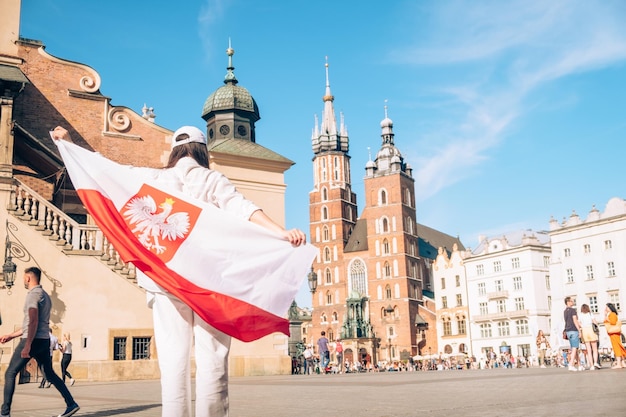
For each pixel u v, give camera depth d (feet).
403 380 51.85
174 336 12.29
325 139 452.35
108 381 69.67
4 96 73.97
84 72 88.74
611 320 59.98
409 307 383.86
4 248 68.28
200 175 13.87
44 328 25.18
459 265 340.39
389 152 418.72
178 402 11.93
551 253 287.07
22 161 82.53
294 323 133.49
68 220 72.54
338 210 431.02
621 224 248.32
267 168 93.15
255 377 77.00
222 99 101.50
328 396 32.42
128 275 74.02
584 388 31.35
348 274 414.41
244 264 13.33
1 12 84.28
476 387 36.29
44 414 26.43
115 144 88.94
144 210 13.56
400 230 395.75
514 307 307.78
